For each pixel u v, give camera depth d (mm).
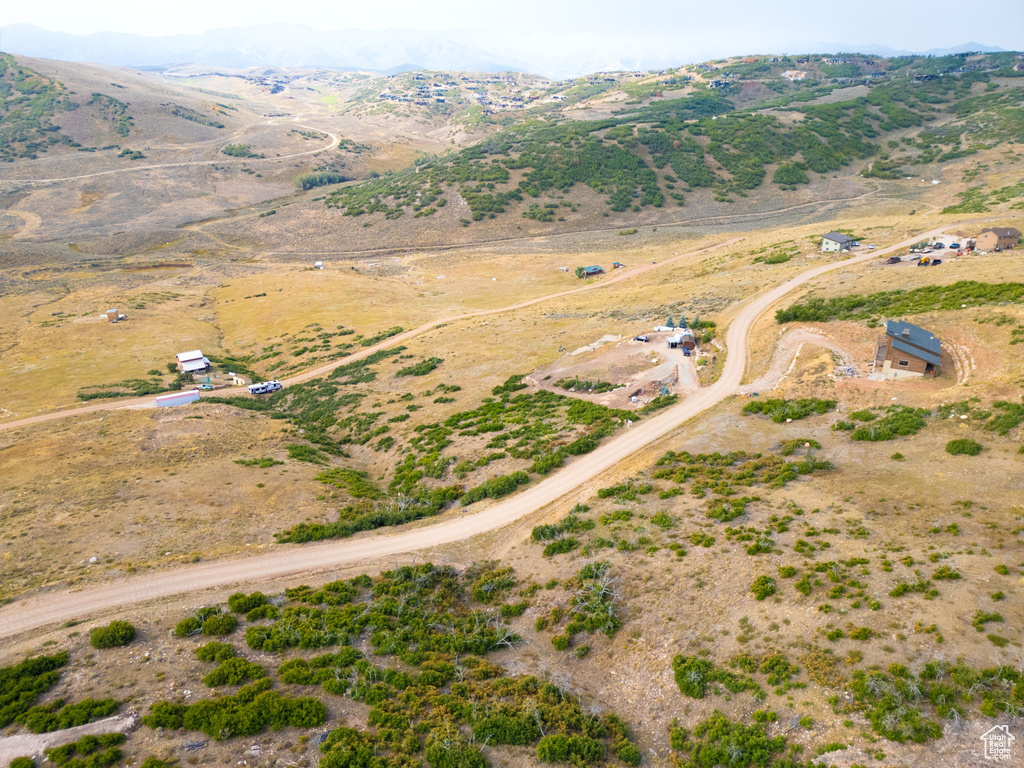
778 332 71938
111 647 33781
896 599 30344
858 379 56375
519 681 31438
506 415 69125
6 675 30984
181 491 53406
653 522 42219
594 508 46250
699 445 52438
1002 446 40875
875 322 65562
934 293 68938
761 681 28328
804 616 31031
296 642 34781
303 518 50469
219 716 28453
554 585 38469
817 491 41594
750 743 25359
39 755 26469
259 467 59812
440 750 27047
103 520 48094
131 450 63469
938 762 22781
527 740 27953
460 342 98875
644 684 30422
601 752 26875
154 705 29297
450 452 62000
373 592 40375
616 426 59500
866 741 24266
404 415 75125
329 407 84125
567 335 92438
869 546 34812
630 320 92938
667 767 26234
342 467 64188
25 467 59062
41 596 38875
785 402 56406
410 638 36062
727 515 40844
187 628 35188
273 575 42344
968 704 24438
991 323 56844
